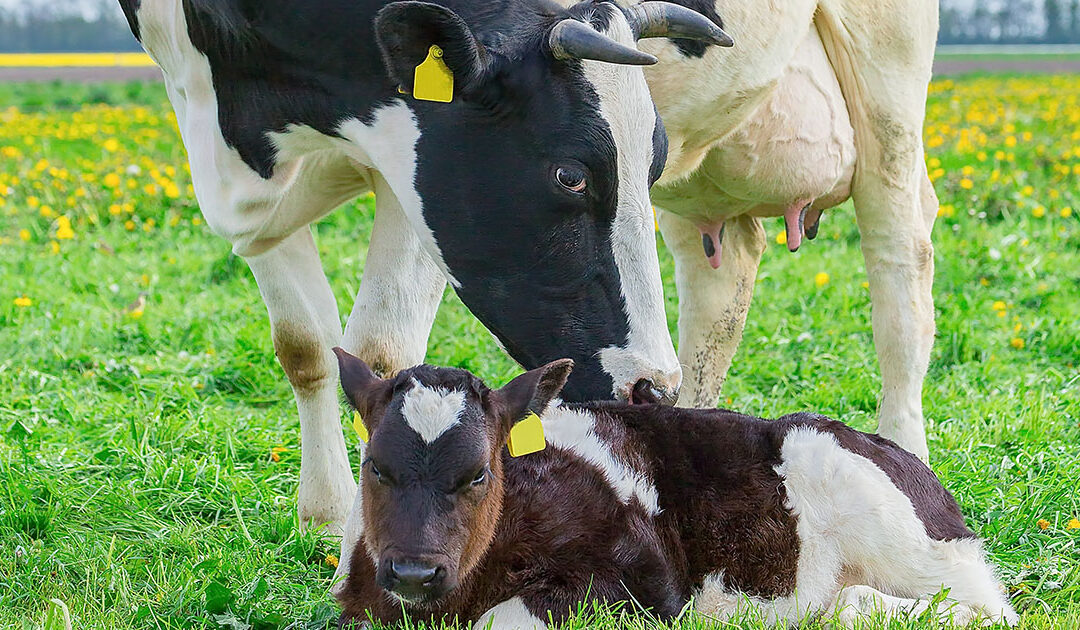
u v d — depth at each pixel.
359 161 5.72
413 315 6.03
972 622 4.94
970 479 6.96
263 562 5.96
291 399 9.02
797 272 12.07
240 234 6.05
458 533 4.59
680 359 8.23
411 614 5.00
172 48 5.97
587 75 4.98
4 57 78.75
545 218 5.06
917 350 7.45
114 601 5.44
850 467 5.39
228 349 9.96
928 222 8.02
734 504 5.39
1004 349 9.88
